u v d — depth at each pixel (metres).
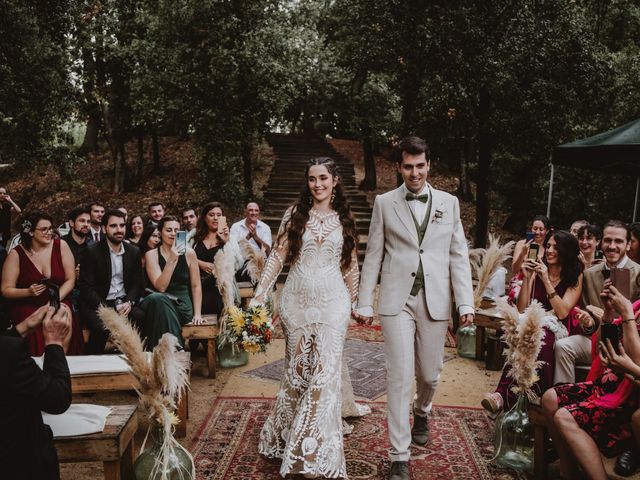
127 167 18.33
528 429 3.38
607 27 15.92
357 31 10.99
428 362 3.41
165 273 4.88
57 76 12.28
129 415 2.93
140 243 5.73
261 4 13.27
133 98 14.94
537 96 10.45
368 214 14.79
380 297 3.39
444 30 9.38
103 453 2.69
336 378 3.35
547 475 3.27
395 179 18.64
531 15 9.89
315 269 3.44
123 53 14.22
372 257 3.46
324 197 3.41
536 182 16.36
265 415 4.20
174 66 13.30
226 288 5.31
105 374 3.57
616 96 13.36
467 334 5.80
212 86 13.26
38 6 10.88
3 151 13.09
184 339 4.94
